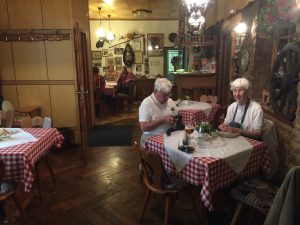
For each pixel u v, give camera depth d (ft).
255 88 11.50
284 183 4.65
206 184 5.96
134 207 8.32
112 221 7.64
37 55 13.15
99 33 25.80
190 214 7.86
